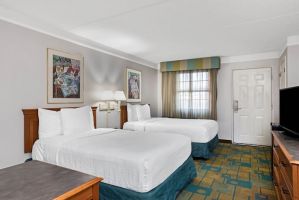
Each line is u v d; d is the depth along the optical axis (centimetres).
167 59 566
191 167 275
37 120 288
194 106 565
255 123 504
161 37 365
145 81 573
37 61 294
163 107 610
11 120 262
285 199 169
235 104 526
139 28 318
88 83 384
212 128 425
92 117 356
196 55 517
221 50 466
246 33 343
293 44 358
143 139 260
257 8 249
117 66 461
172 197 211
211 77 540
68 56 343
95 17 275
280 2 234
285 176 170
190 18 279
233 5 241
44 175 120
